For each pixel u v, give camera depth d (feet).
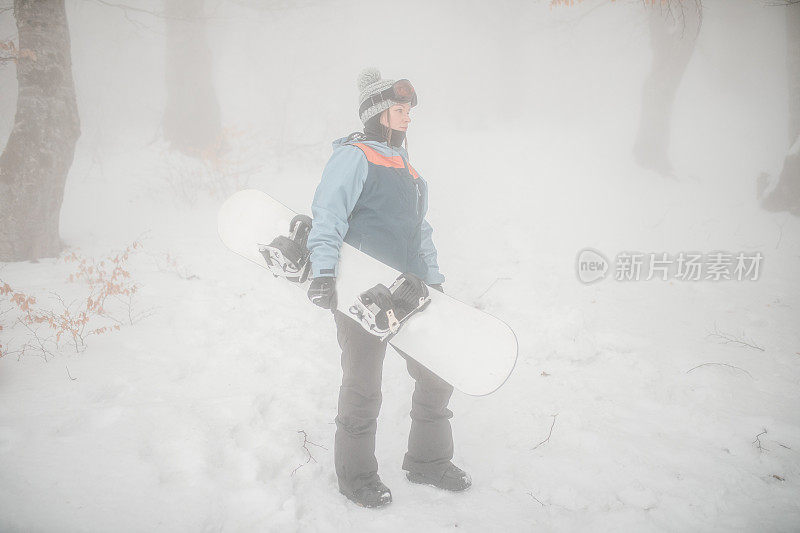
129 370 9.66
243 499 6.51
